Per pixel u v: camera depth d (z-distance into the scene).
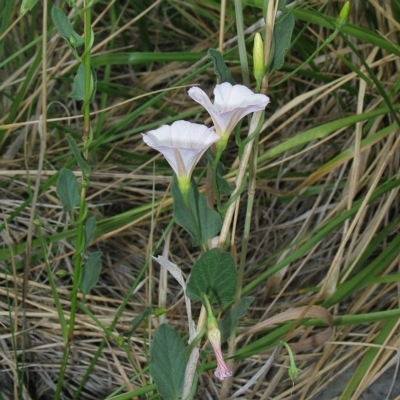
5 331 0.72
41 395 0.72
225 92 0.56
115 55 0.77
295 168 0.95
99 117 0.95
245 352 0.68
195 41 1.17
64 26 0.58
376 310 0.76
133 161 0.94
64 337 0.65
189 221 0.59
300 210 0.90
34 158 0.90
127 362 0.72
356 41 0.89
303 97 0.76
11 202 0.81
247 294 0.79
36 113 0.84
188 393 0.60
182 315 0.75
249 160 0.62
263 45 0.58
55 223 0.81
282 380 0.72
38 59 0.76
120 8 1.12
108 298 0.77
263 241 0.87
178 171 0.57
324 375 0.72
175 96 1.06
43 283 0.76
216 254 0.57
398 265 0.78
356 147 0.73
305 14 0.71
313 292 0.78
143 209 0.77
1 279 0.75
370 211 0.85
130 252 0.85
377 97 0.85
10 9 0.77
